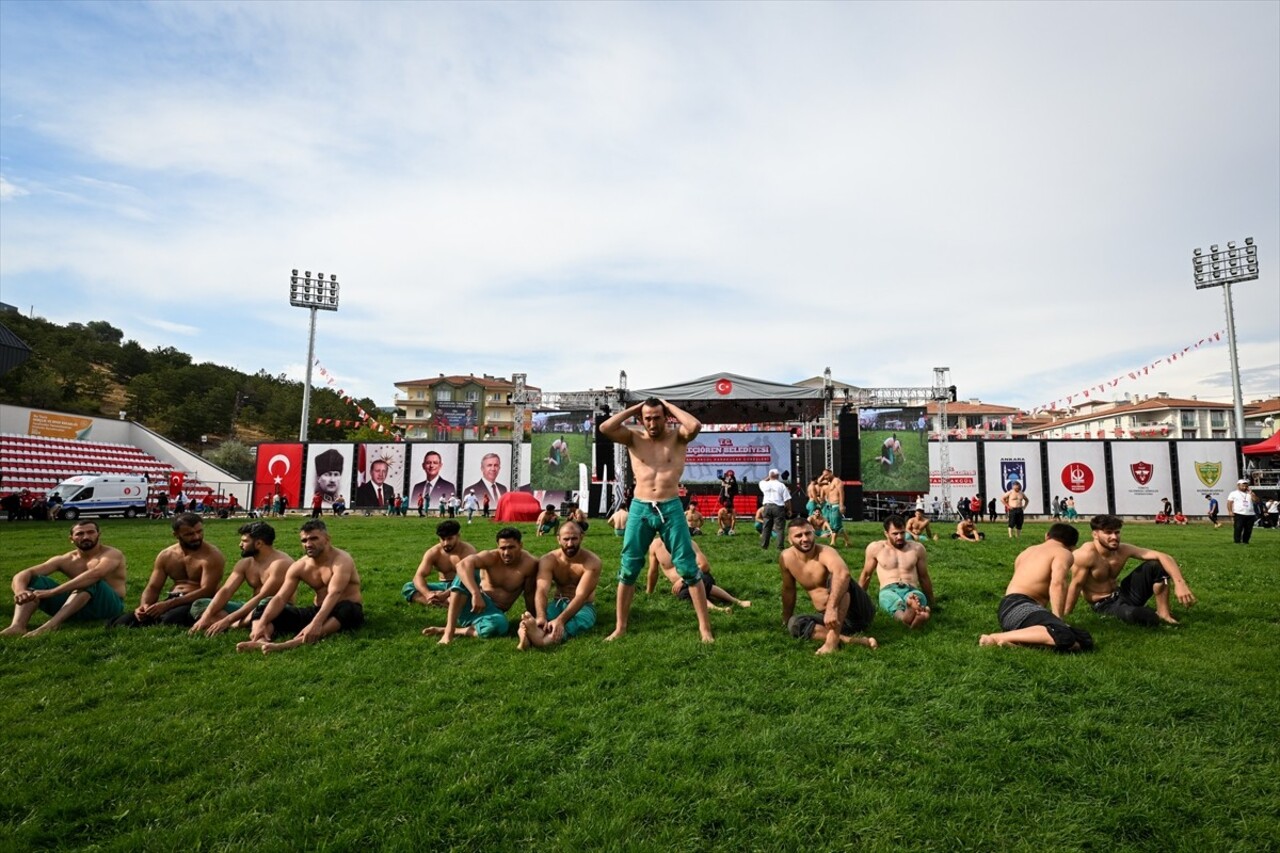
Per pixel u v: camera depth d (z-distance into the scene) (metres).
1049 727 3.69
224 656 5.35
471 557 6.25
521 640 5.44
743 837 2.71
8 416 37.44
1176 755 3.35
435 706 4.16
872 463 30.02
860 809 2.90
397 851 2.61
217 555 6.69
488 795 3.05
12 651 5.49
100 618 6.56
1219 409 69.19
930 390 25.89
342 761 3.37
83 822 2.86
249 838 2.74
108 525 21.97
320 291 41.78
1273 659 4.94
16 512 27.83
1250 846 2.61
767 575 9.16
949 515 32.56
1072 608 6.60
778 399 25.58
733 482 16.70
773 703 4.12
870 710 3.96
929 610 6.31
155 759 3.43
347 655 5.37
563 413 29.22
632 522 5.87
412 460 35.44
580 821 2.80
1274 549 13.93
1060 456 33.47
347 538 15.96
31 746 3.61
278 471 35.69
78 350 86.88
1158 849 2.62
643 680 4.59
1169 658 4.95
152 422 75.62
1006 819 2.82
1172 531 21.81
